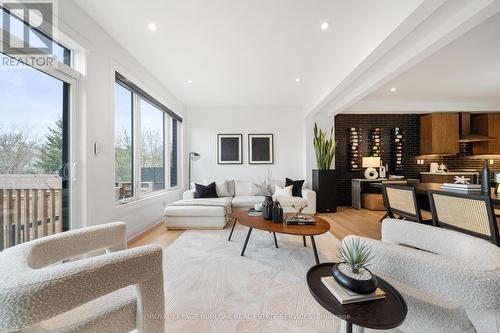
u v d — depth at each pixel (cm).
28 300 59
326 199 456
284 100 482
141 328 87
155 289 88
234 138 526
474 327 79
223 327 133
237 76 353
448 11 179
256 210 297
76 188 204
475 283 69
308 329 132
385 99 490
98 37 226
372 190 532
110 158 245
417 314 90
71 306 66
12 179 156
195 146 528
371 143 543
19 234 160
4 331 59
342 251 101
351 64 274
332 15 208
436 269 78
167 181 438
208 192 427
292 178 529
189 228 341
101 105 232
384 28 203
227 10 203
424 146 534
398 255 89
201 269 207
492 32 233
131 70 288
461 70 332
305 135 507
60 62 186
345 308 79
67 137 199
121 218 270
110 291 74
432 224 201
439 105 509
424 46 216
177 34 242
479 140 507
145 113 357
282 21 218
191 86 398
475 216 152
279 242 281
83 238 106
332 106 467
